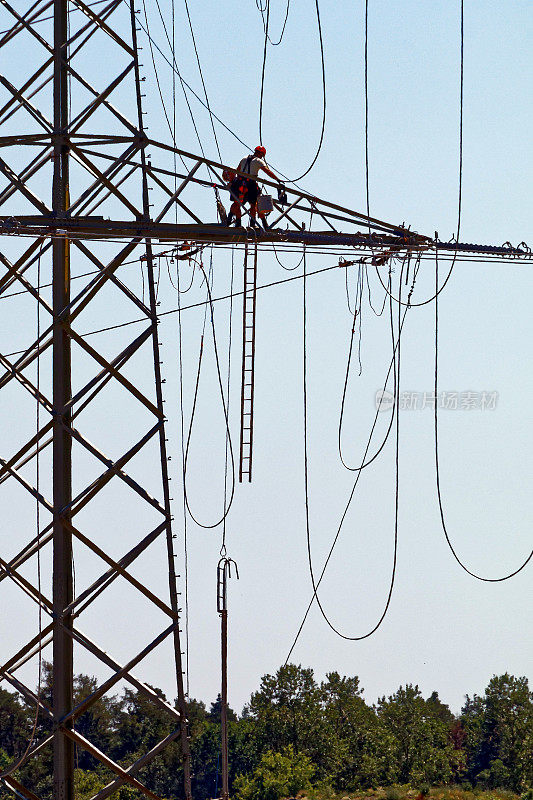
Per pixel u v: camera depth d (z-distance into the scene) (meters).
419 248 62.78
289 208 62.34
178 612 63.34
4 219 59.47
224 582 58.50
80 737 63.31
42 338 64.88
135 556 63.25
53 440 65.25
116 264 63.47
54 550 64.56
